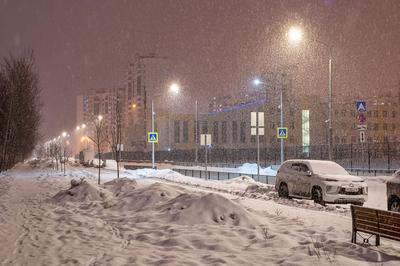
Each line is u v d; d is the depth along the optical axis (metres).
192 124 108.75
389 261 8.08
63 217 14.64
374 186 27.19
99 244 10.41
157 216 13.77
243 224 12.33
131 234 11.51
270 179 36.59
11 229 12.52
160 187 17.89
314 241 9.91
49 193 23.41
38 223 13.57
